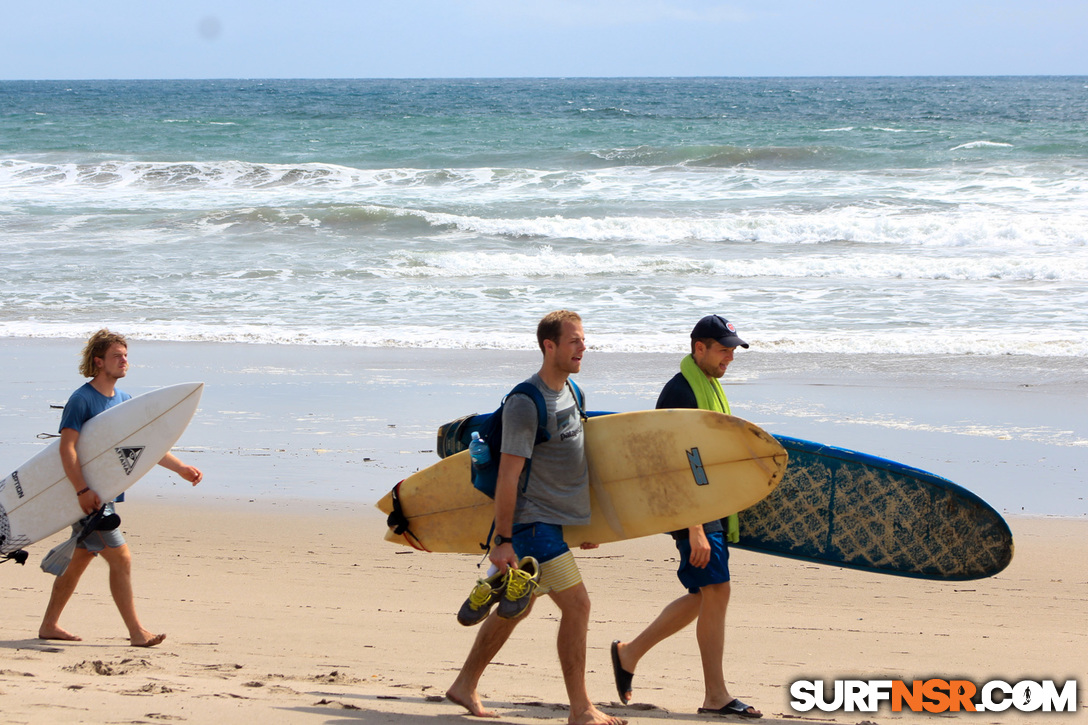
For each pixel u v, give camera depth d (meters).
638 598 15.52
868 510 12.38
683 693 11.60
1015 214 59.97
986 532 11.95
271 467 23.03
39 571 16.38
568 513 9.55
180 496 21.14
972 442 24.64
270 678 11.12
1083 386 30.28
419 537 11.56
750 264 50.31
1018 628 14.22
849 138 107.00
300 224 62.19
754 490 10.41
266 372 32.44
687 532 10.61
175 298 44.50
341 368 33.03
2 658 11.40
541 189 76.50
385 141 111.88
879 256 52.06
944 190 69.44
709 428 10.55
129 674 10.88
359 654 12.66
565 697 11.23
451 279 49.19
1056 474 22.11
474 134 120.25
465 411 27.75
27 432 25.11
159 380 30.97
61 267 50.50
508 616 8.88
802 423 26.36
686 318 40.66
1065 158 83.50
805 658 12.93
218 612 14.49
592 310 42.44
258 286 47.25
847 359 34.00
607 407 27.23
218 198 73.06
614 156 91.50
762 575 16.78
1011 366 32.84
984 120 154.00
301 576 16.42
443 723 9.25
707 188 74.56
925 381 31.08
